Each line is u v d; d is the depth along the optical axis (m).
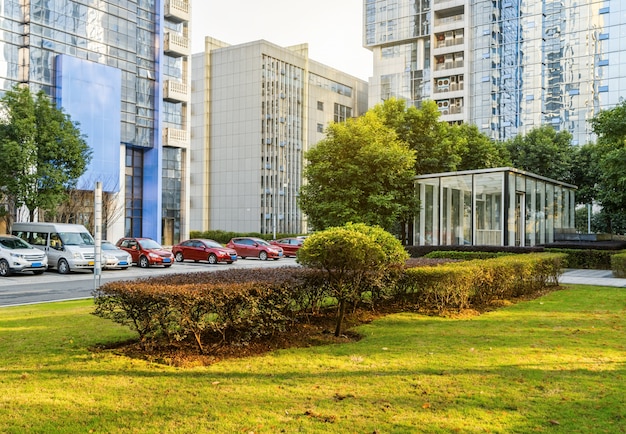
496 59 59.88
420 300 10.62
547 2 58.38
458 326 9.06
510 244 23.28
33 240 23.50
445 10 62.75
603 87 55.41
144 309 6.91
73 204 30.19
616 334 8.34
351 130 24.59
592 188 36.50
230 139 63.09
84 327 8.82
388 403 5.11
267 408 4.95
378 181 24.17
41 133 24.94
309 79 68.56
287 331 8.37
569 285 15.62
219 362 6.62
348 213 23.11
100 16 35.78
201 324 6.88
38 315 10.36
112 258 23.41
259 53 61.06
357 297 9.66
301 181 65.81
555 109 57.22
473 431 4.45
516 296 13.01
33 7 31.72
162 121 41.53
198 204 65.06
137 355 6.88
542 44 58.06
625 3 54.91
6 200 28.34
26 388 5.50
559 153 37.03
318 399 5.21
